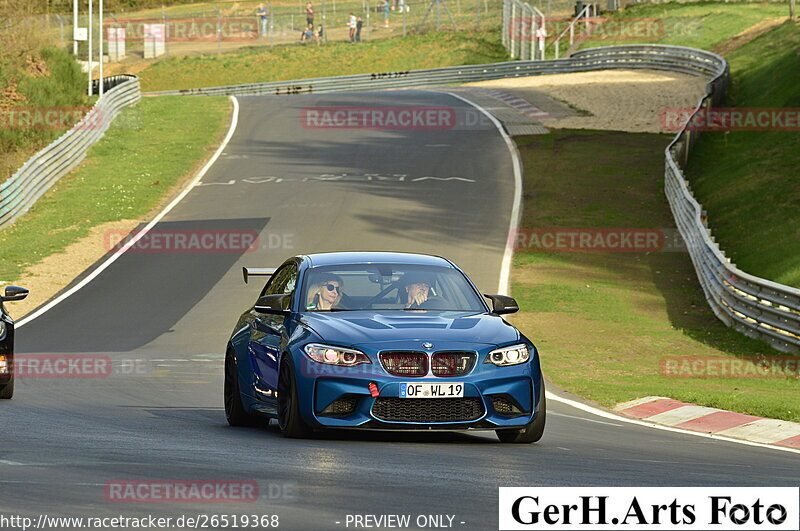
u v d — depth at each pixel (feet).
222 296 261.44
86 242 324.19
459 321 98.53
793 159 374.02
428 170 420.77
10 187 349.00
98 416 113.91
